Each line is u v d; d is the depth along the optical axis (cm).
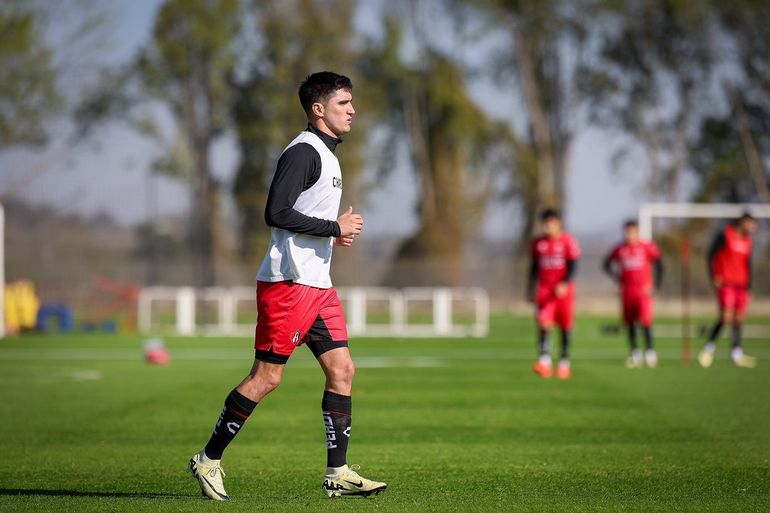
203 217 15400
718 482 2412
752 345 8475
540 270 5384
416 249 15600
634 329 6225
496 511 1961
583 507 2006
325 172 2044
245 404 2077
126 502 2089
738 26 15938
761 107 16612
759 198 16662
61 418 3697
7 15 15025
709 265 6169
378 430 3366
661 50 16512
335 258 14012
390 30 15825
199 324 12600
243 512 1956
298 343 2066
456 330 11269
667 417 3681
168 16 15250
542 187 16412
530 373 5625
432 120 16750
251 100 15775
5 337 9712
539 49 16288
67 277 12962
